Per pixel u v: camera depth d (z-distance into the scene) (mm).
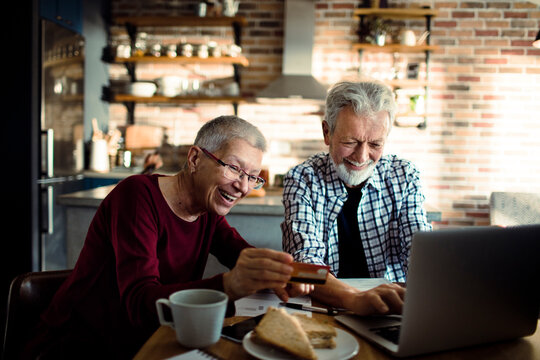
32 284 1207
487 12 4328
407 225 1626
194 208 1222
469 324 852
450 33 4371
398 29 4414
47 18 3432
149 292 947
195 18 4328
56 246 3539
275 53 4570
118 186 1187
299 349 761
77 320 1183
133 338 1168
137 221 1093
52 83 3443
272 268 877
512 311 892
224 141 1137
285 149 4570
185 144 4680
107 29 4652
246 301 1099
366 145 1490
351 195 1673
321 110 4539
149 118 4703
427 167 4422
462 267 812
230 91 4406
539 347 904
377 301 988
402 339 801
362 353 837
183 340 821
